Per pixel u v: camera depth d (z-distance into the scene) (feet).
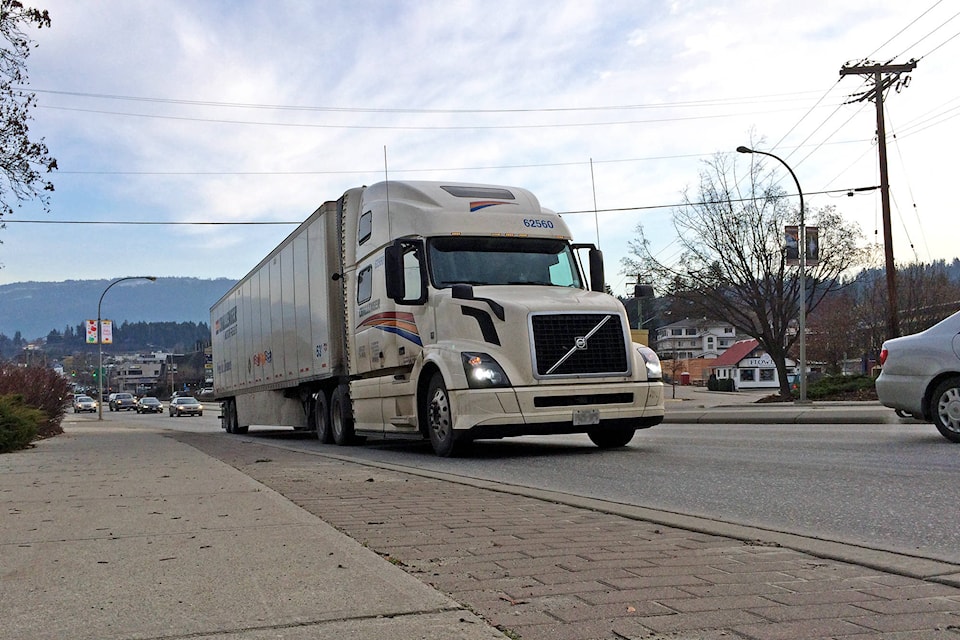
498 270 40.45
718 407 100.89
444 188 42.45
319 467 33.24
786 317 136.67
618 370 36.37
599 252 43.47
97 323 182.09
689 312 145.38
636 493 24.41
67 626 10.84
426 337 39.58
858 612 11.29
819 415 56.54
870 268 138.82
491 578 13.21
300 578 13.20
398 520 18.95
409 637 10.25
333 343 51.85
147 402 256.11
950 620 10.93
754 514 20.17
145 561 14.65
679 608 11.47
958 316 34.19
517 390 34.83
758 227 135.54
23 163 56.59
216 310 94.84
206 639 10.28
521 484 27.43
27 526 18.54
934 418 34.73
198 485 26.32
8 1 53.67
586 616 11.12
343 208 51.44
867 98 107.24
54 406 78.28
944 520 18.35
